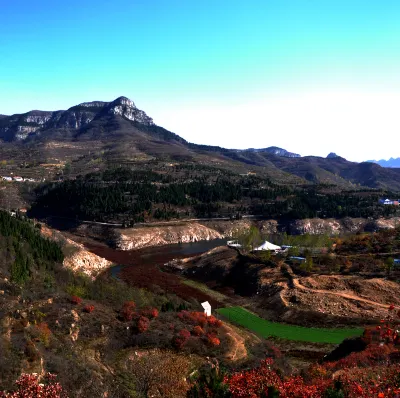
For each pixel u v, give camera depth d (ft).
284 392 90.48
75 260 397.39
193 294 344.08
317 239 402.52
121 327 179.73
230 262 407.64
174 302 269.85
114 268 438.81
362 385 95.76
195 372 146.92
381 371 116.98
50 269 257.34
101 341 165.99
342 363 147.43
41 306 177.68
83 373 123.65
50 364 121.80
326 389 86.43
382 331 77.82
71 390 112.06
